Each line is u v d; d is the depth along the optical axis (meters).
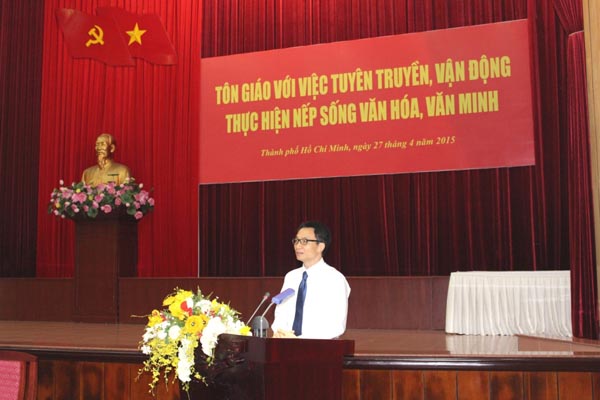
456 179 6.74
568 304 5.16
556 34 6.49
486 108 6.68
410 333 5.61
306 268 3.53
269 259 7.34
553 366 3.48
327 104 7.26
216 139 7.66
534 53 6.56
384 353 3.75
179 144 7.78
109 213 6.83
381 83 7.07
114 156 7.94
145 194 6.95
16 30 8.42
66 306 7.24
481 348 4.04
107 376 4.01
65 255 7.94
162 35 7.94
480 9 6.79
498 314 5.30
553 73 6.47
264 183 7.44
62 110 8.18
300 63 7.41
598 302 4.50
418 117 6.91
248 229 7.46
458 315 5.46
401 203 6.90
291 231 7.28
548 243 6.37
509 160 6.55
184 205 7.71
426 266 6.74
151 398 3.91
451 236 6.70
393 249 6.88
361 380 3.68
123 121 7.96
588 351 3.74
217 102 7.70
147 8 8.04
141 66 7.98
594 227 4.62
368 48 7.15
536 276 5.25
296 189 7.30
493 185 6.61
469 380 3.58
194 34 7.87
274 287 6.44
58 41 8.27
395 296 6.11
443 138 6.80
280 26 7.54
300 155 7.31
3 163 8.28
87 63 8.15
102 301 6.88
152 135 7.88
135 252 7.15
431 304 6.01
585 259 4.79
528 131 6.52
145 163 7.85
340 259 7.04
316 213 7.20
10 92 8.36
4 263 8.16
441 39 6.89
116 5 8.12
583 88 5.07
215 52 7.77
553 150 6.42
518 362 3.52
